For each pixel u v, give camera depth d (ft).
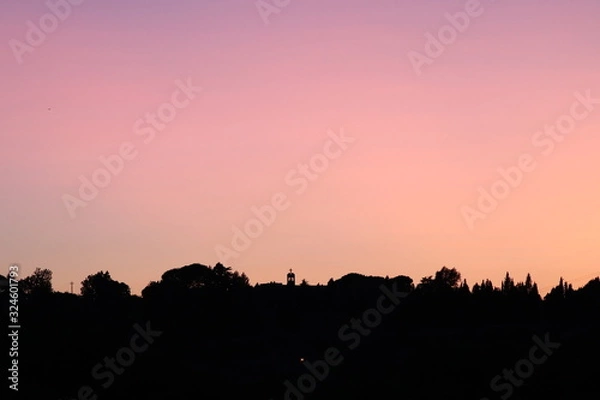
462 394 571.69
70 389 536.01
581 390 548.72
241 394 589.32
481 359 593.01
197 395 566.77
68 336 571.69
